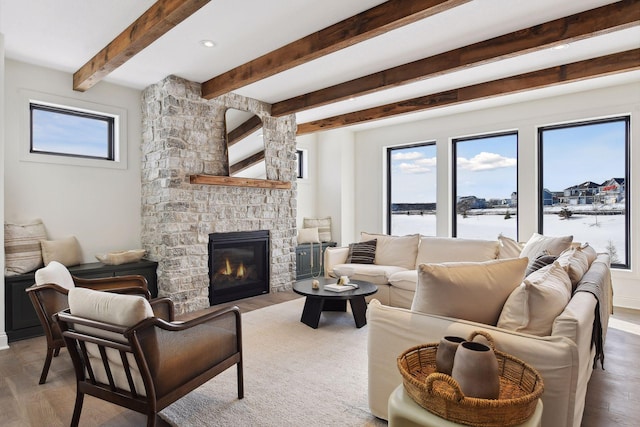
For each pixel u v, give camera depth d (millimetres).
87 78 3639
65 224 3930
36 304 2434
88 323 1754
